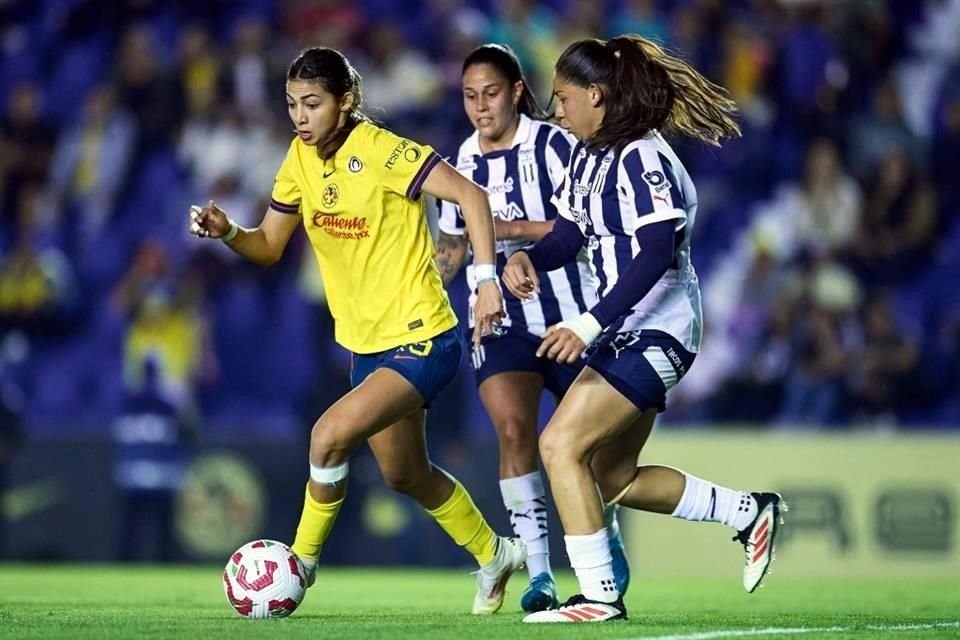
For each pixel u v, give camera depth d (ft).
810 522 127.44
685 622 55.98
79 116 170.19
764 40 173.78
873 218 163.63
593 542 54.44
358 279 57.41
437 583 105.70
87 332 157.28
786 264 157.79
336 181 56.95
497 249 68.54
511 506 65.72
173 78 167.02
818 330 151.84
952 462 129.29
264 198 161.27
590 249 57.26
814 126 170.60
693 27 173.58
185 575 110.83
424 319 56.80
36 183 165.17
